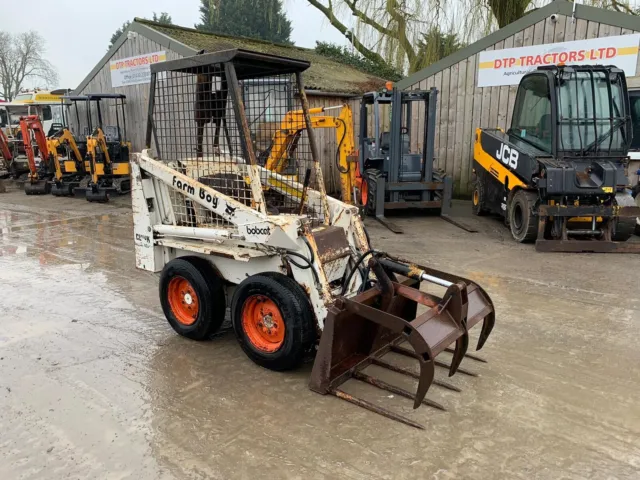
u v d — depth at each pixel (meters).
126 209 10.47
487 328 3.56
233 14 25.88
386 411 3.00
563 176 6.45
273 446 2.71
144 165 4.05
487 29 13.44
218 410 3.06
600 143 6.84
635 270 5.86
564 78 6.85
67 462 2.60
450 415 3.00
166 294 4.11
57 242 7.58
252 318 3.61
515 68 10.17
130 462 2.59
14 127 16.86
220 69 3.60
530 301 4.88
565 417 2.98
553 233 6.95
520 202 7.22
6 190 13.84
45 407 3.11
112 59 13.41
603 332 4.16
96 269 6.12
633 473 2.50
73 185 12.31
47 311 4.73
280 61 3.64
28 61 41.00
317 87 11.63
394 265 3.43
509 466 2.55
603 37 9.14
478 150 9.10
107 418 2.99
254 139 4.54
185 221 4.05
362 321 3.38
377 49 14.59
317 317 3.31
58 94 16.75
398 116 8.62
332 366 3.27
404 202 8.81
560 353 3.80
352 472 2.51
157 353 3.85
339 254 3.58
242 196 3.65
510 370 3.55
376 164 9.45
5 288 5.42
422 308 4.73
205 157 4.05
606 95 6.87
